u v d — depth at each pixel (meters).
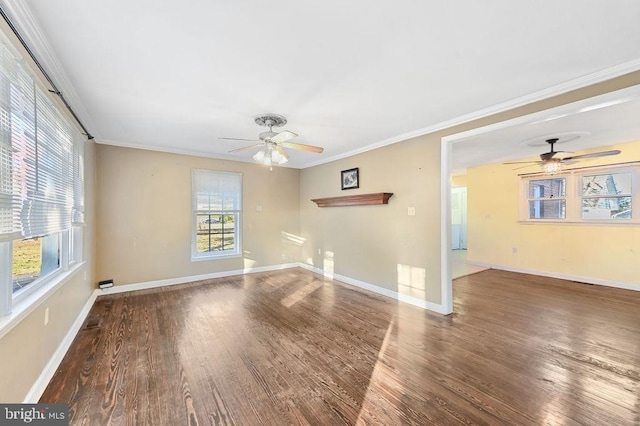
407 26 1.67
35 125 1.83
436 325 3.14
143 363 2.34
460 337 2.83
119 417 1.73
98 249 4.20
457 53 1.96
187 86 2.44
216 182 5.30
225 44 1.85
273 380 2.12
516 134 3.85
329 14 1.56
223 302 3.91
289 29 1.70
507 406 1.83
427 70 2.19
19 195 1.64
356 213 4.82
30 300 1.82
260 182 5.84
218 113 3.08
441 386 2.04
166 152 4.77
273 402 1.88
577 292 4.43
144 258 4.57
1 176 1.44
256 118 3.23
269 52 1.94
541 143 4.33
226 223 5.48
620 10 1.54
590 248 5.02
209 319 3.29
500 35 1.76
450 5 1.50
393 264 4.15
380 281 4.36
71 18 1.58
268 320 3.27
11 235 1.48
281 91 2.54
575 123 3.37
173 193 4.83
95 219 4.12
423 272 3.73
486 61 2.07
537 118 2.62
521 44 1.86
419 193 3.78
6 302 1.57
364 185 4.66
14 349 1.62
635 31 1.72
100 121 3.33
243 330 2.99
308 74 2.24
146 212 4.59
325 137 4.06
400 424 1.68
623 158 4.59
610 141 4.34
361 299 4.06
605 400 1.88
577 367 2.28
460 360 2.39
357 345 2.67
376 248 4.43
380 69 2.17
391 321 3.25
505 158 5.62
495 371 2.23
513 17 1.60
